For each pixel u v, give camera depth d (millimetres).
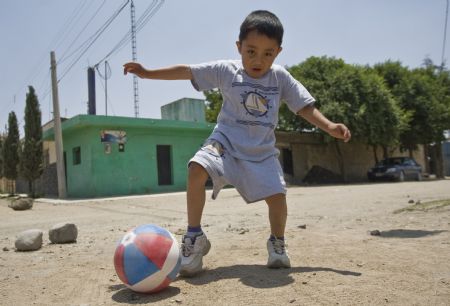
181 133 19016
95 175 16531
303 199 10531
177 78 2957
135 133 17594
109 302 2330
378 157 28688
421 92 26609
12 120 23594
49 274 3107
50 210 10672
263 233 4582
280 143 22812
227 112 2982
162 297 2346
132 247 2379
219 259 3250
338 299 2164
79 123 15977
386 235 4199
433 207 6438
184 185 18969
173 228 5625
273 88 3031
